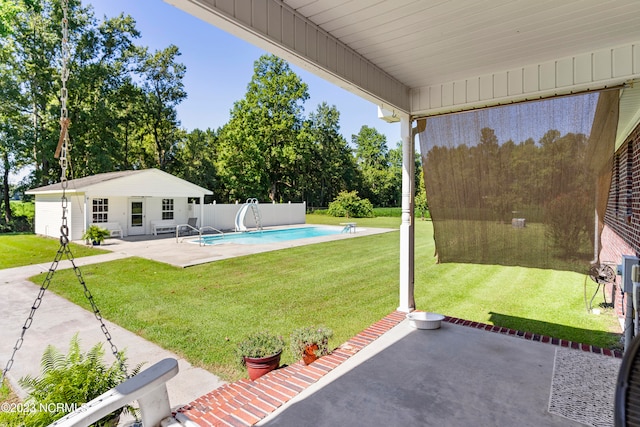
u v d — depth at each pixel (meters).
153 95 24.61
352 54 3.14
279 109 27.69
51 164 20.11
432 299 5.97
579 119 3.36
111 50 21.48
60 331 4.63
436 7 2.41
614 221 6.35
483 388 2.66
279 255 10.40
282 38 2.38
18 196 22.05
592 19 2.57
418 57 3.30
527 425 2.20
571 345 3.46
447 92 4.03
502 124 3.79
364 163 42.75
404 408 2.41
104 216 14.68
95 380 2.24
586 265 3.45
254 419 2.37
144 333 4.55
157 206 16.56
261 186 27.91
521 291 6.43
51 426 1.42
